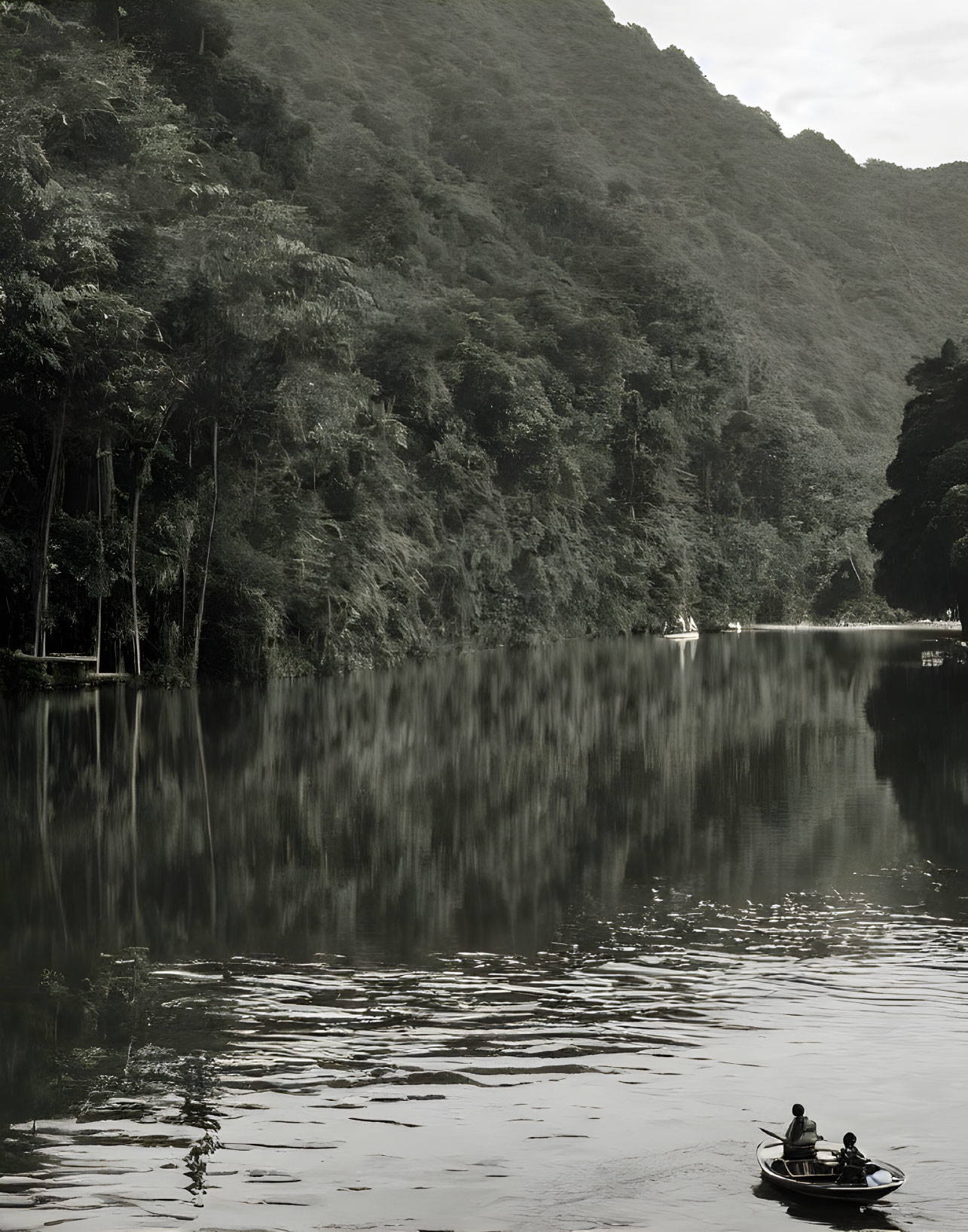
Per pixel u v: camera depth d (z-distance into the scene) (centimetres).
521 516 9775
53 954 1580
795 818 2494
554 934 1673
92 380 4581
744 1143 1060
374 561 6988
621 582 11175
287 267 5534
